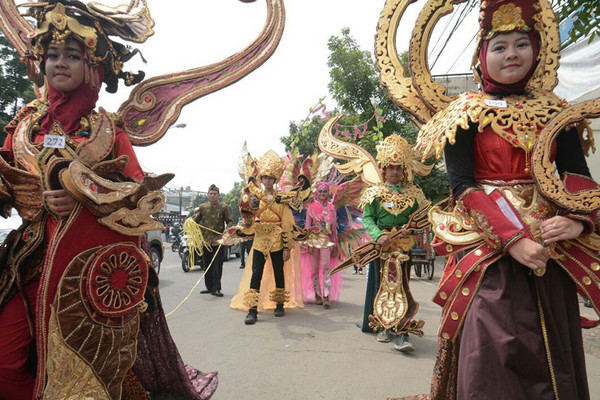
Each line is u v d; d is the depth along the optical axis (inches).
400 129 561.6
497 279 56.9
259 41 88.3
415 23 80.2
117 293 64.8
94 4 76.2
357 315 196.5
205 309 206.2
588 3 115.8
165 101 85.2
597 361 124.6
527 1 60.3
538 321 54.2
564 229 52.7
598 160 274.4
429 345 147.3
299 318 188.7
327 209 227.6
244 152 202.4
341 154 182.7
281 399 97.9
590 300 55.6
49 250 60.4
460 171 62.3
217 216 249.8
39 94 81.5
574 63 235.1
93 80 72.0
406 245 148.4
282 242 191.3
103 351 63.5
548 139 55.6
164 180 69.8
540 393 50.9
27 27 83.2
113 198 62.1
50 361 59.4
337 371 117.9
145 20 84.0
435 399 74.8
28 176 66.9
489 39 63.1
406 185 150.5
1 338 63.7
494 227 55.3
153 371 82.0
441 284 61.8
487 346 53.1
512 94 64.7
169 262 477.4
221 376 112.3
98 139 66.9
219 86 87.2
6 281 65.7
